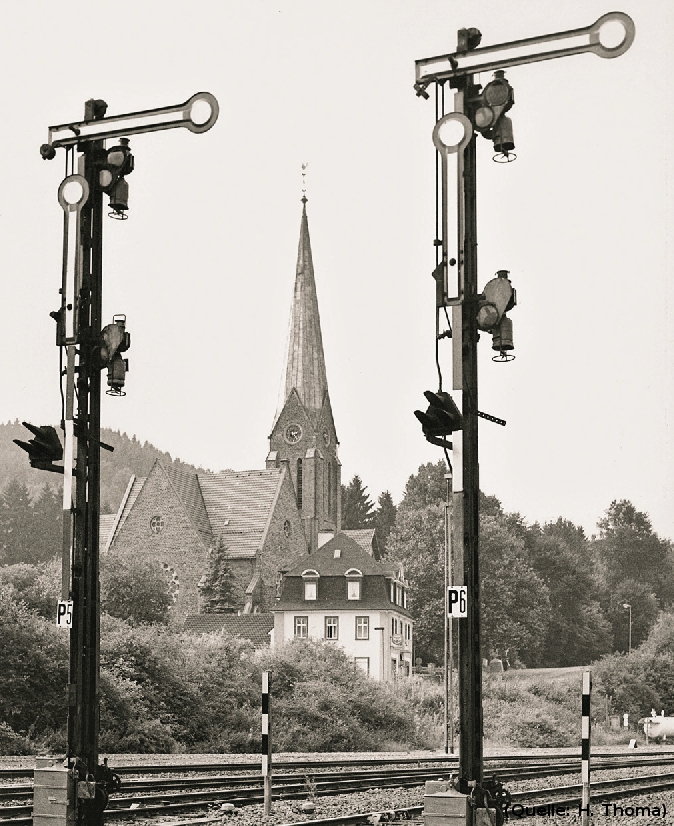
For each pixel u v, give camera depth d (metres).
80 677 14.07
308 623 98.88
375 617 97.50
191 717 45.41
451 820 12.67
